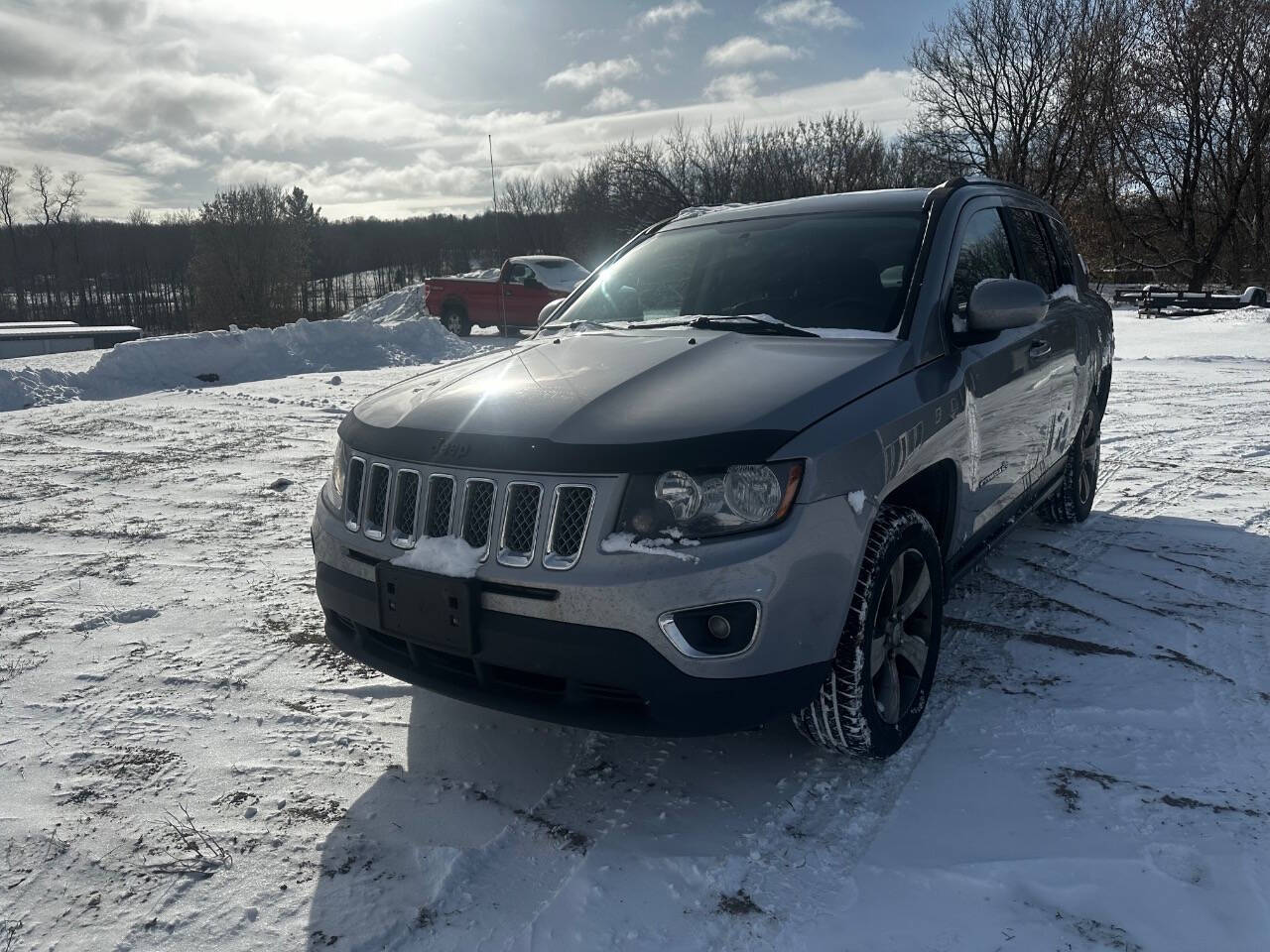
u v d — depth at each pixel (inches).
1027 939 75.4
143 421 346.0
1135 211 1451.8
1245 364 486.3
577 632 85.6
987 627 143.4
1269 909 77.7
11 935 79.4
